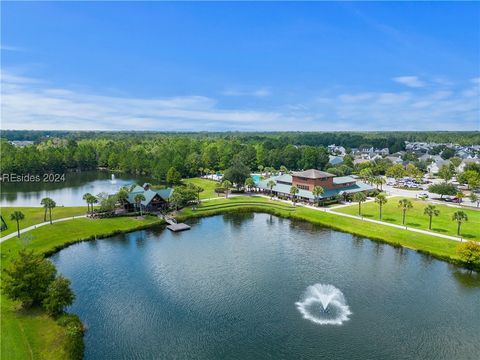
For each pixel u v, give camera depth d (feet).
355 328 180.65
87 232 323.98
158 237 326.44
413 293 216.95
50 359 150.00
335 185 492.95
